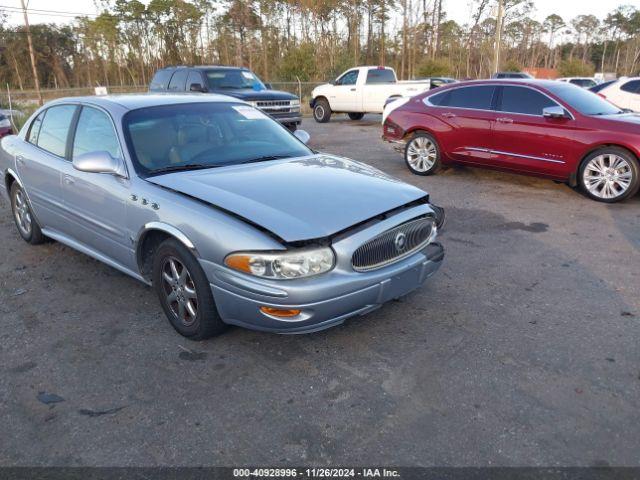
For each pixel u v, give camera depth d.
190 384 3.18
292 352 3.50
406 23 44.94
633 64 65.94
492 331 3.73
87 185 4.18
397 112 9.40
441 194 7.84
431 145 8.98
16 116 16.17
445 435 2.71
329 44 42.62
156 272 3.69
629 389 3.05
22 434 2.78
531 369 3.26
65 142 4.65
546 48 78.44
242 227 3.14
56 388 3.17
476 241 5.68
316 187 3.59
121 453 2.63
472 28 50.06
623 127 6.95
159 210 3.52
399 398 3.01
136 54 52.81
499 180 8.75
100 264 5.13
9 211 7.27
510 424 2.78
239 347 3.57
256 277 3.09
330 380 3.19
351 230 3.21
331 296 3.11
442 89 8.93
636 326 3.78
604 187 7.16
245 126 4.65
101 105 4.38
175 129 4.25
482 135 8.26
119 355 3.51
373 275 3.29
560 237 5.79
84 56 53.28
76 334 3.80
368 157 11.27
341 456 2.58
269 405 2.97
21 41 49.78
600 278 4.64
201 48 52.78
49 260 5.28
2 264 5.21
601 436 2.68
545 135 7.56
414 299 4.25
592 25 86.81
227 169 3.93
